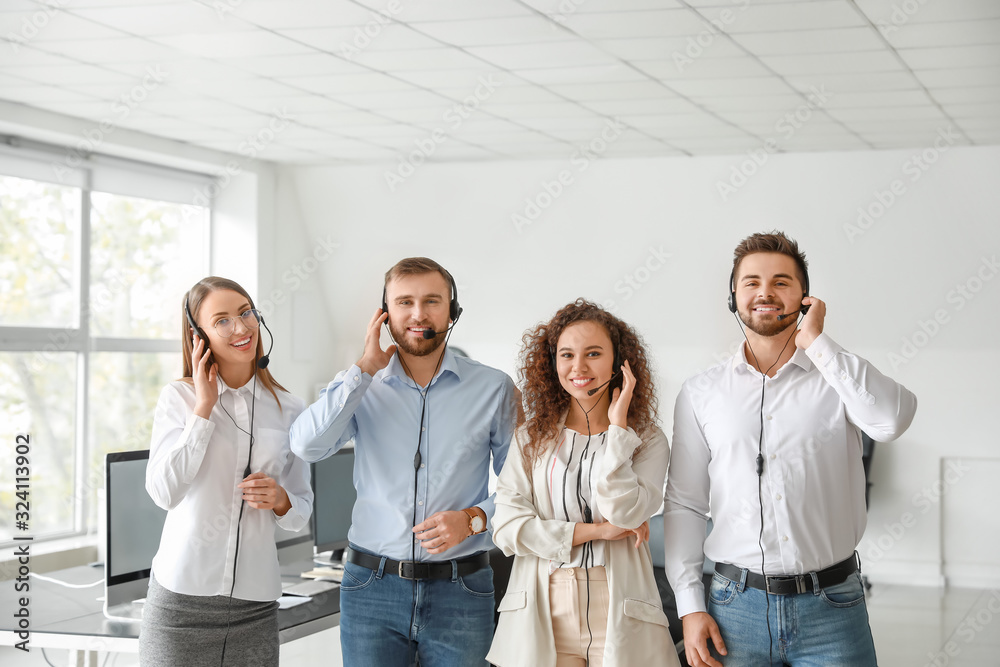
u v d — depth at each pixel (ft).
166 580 8.34
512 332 26.66
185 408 8.55
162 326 24.30
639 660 7.52
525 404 8.25
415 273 8.39
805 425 7.74
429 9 13.94
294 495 9.00
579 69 16.83
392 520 8.57
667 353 25.39
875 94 18.07
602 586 7.67
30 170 20.71
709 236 24.23
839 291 23.52
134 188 23.24
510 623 7.82
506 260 26.08
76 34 15.07
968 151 22.25
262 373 9.00
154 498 8.29
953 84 17.30
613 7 13.74
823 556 7.61
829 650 7.50
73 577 13.08
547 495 7.89
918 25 14.24
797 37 14.90
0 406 20.22
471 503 8.75
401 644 8.61
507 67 16.80
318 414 8.27
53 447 21.29
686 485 8.27
